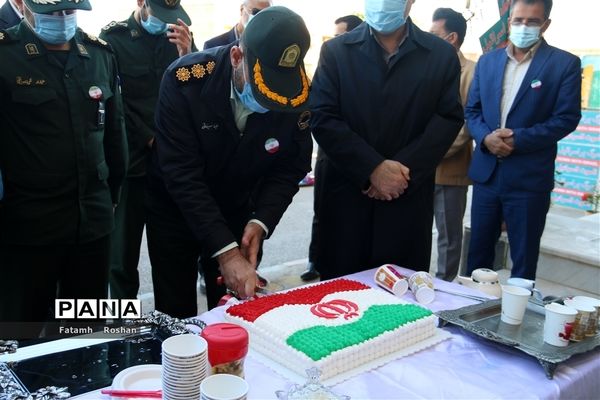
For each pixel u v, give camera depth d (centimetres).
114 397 95
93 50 184
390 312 127
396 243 200
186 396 87
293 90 135
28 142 168
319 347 107
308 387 97
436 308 147
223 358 95
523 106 255
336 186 204
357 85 192
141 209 253
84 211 182
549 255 332
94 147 181
